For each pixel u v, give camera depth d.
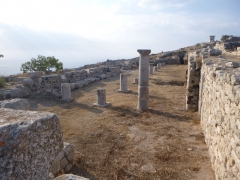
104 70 21.98
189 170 4.68
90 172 4.62
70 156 4.74
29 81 12.05
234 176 2.97
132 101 10.88
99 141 6.23
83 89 14.55
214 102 4.83
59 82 14.56
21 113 2.21
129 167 4.84
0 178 1.69
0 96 11.48
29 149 1.89
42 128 2.04
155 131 6.95
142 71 8.89
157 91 13.20
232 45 22.89
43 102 10.98
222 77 3.97
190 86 8.84
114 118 8.27
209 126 5.46
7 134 1.77
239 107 2.81
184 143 6.04
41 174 2.03
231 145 3.18
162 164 4.96
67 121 8.05
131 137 6.49
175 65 30.92
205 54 9.18
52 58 22.84
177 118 8.17
